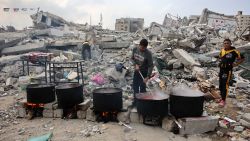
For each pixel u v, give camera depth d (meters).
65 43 16.44
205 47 13.14
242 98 7.03
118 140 4.45
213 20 26.77
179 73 9.78
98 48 16.14
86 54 13.76
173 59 10.76
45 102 5.59
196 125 4.66
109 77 8.53
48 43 16.22
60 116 5.55
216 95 6.78
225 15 27.66
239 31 23.45
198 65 9.79
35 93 5.52
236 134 4.63
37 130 4.94
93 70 10.27
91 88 7.70
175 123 4.73
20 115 5.69
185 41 12.48
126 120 5.21
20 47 15.46
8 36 19.11
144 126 5.04
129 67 10.06
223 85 6.15
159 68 10.27
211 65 10.66
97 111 5.27
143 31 22.45
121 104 5.27
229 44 6.05
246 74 10.11
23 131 4.88
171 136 4.60
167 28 20.84
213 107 6.17
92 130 4.83
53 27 26.81
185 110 4.70
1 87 8.77
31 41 17.81
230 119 5.31
